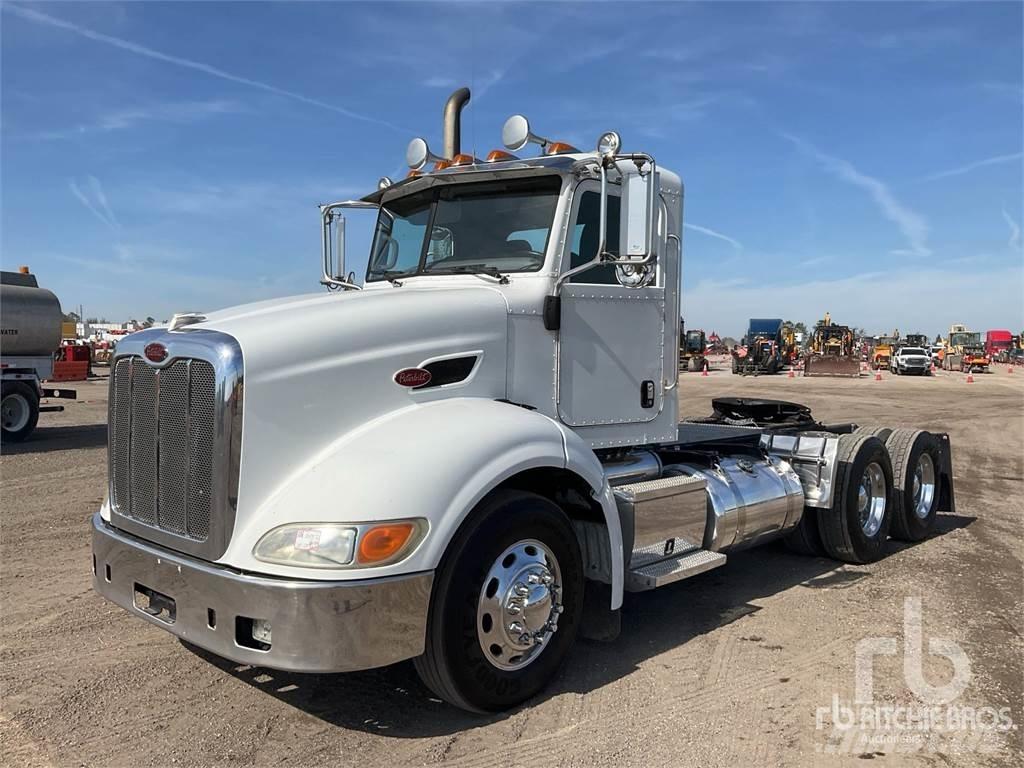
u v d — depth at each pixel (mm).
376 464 3240
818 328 44312
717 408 7383
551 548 3721
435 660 3316
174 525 3416
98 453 11742
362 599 3018
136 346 3635
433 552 3188
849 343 44031
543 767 3143
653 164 3848
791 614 5008
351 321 3584
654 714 3607
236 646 3078
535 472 3863
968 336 68750
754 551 6680
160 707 3639
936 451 7172
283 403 3299
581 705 3693
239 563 3117
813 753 3270
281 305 3838
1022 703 3742
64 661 4156
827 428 6988
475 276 4402
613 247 4539
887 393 26797
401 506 3135
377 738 3369
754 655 4320
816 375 39531
